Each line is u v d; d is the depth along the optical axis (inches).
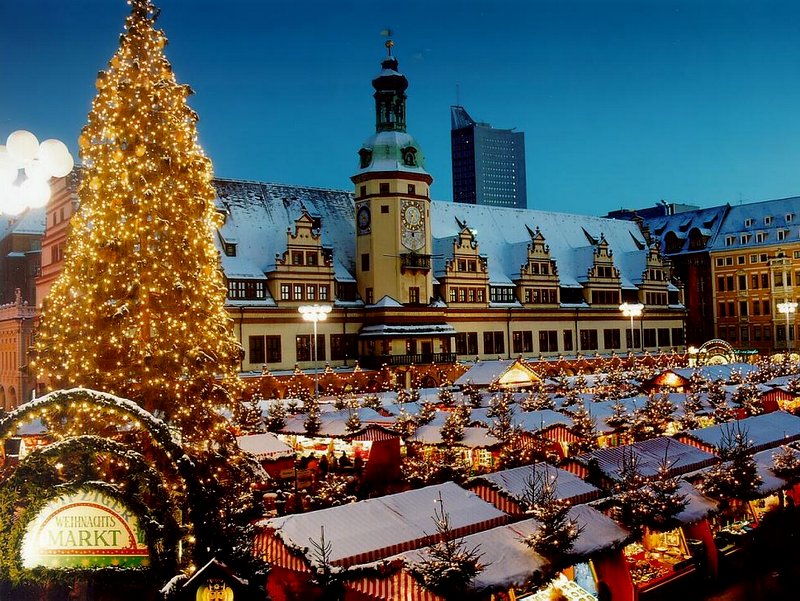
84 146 1229.1
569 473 1094.4
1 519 623.8
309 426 1699.1
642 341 3998.5
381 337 3174.2
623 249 4667.8
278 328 3004.4
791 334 4635.8
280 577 795.4
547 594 888.3
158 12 1272.1
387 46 3430.1
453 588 719.1
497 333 3720.5
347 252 3432.6
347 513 861.8
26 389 3073.3
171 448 647.8
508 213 4284.0
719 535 1187.3
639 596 978.7
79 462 729.0
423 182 3376.0
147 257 1177.4
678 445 1296.8
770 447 1381.6
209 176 1293.1
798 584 1023.0
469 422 1683.1
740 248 4845.0
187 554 652.7
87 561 627.8
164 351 1159.0
